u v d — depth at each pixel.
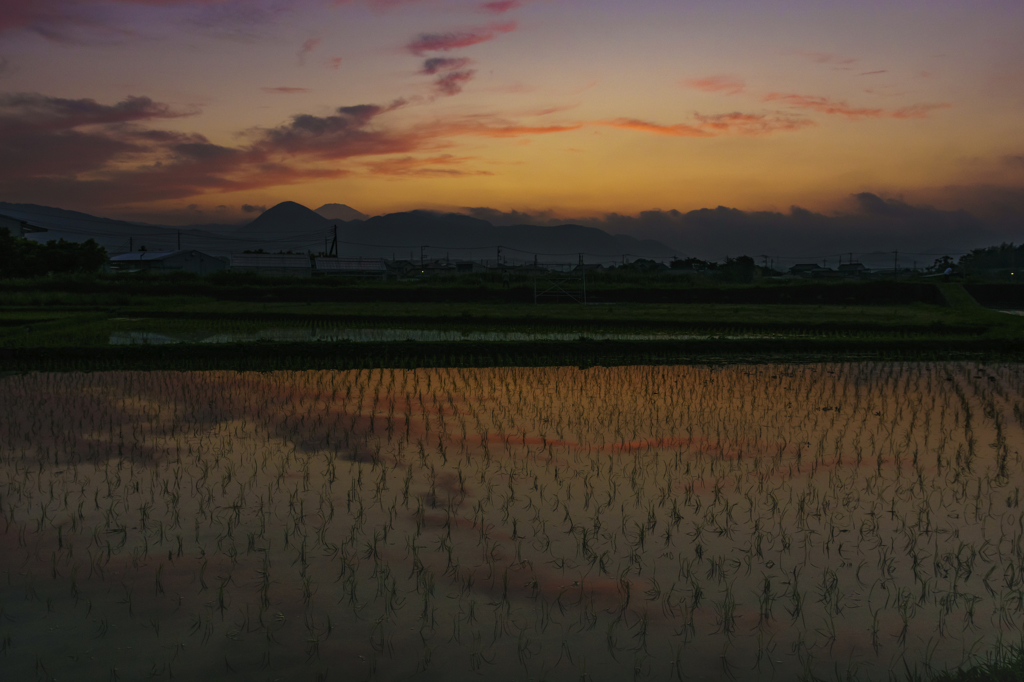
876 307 34.56
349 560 6.25
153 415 11.82
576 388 14.37
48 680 4.57
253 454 9.42
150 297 39.38
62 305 34.09
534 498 7.76
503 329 25.20
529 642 5.05
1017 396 13.61
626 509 7.44
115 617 5.34
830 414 11.91
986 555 6.36
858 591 5.75
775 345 19.45
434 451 9.59
